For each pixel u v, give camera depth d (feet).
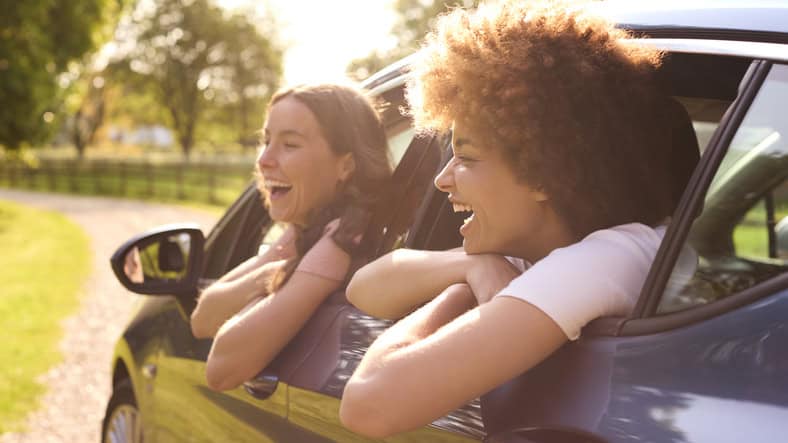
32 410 18.74
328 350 5.77
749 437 3.09
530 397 3.91
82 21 79.92
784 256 5.44
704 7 4.48
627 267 3.91
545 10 4.10
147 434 9.17
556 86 3.96
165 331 8.85
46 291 35.78
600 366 3.71
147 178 129.18
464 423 4.19
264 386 6.22
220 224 9.00
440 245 5.83
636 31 4.64
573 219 4.17
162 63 205.05
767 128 3.87
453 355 3.69
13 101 74.28
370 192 6.46
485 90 3.97
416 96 4.48
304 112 6.39
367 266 4.86
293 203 6.50
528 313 3.68
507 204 4.14
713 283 3.92
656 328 3.64
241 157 155.33
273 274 6.64
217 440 7.16
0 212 86.33
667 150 4.60
